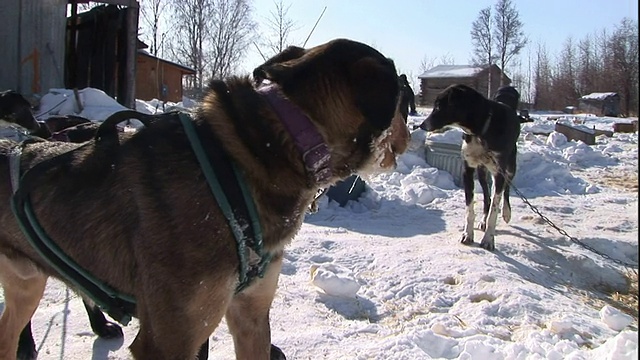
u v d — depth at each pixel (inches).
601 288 62.2
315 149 23.1
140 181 23.0
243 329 27.4
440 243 66.7
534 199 97.8
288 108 23.2
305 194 23.9
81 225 23.9
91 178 24.0
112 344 37.9
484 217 75.0
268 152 22.9
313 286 50.2
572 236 73.4
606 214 88.5
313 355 37.8
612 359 35.0
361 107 23.1
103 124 24.9
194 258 22.3
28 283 28.4
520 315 46.6
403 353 37.6
